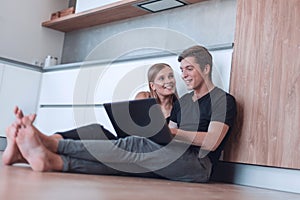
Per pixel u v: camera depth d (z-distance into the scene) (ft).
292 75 6.93
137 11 12.05
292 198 5.58
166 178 6.63
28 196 3.12
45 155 5.45
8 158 5.72
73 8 13.48
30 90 12.34
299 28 6.98
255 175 7.30
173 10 11.50
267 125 7.11
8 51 13.51
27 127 5.42
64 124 11.34
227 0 10.09
